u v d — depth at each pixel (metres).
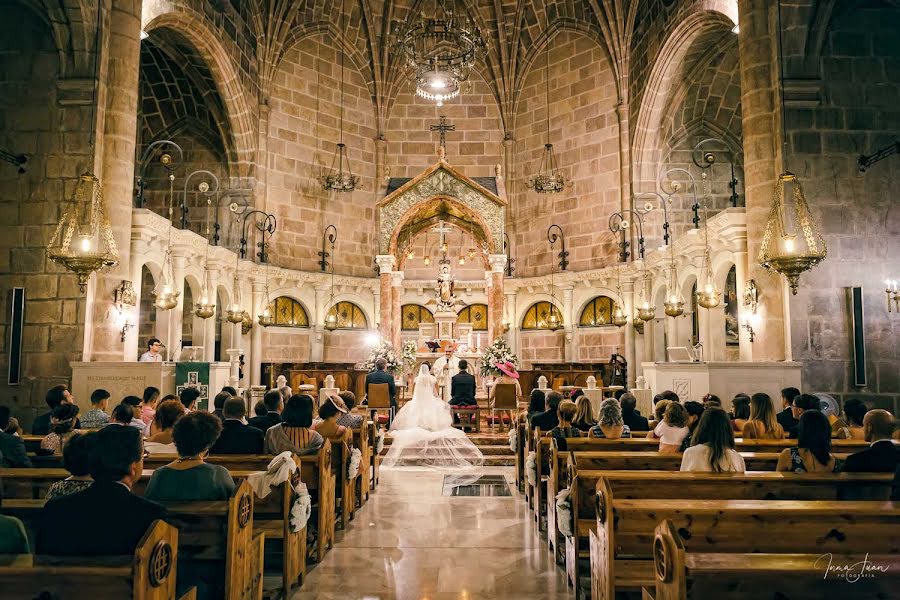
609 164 24.64
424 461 14.48
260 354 23.20
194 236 18.25
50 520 3.85
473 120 27.59
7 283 14.05
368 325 26.66
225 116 22.77
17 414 13.67
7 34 14.55
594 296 24.98
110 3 14.61
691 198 23.95
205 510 4.75
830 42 14.68
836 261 14.10
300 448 7.74
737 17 16.70
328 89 25.97
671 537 3.55
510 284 26.61
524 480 11.63
